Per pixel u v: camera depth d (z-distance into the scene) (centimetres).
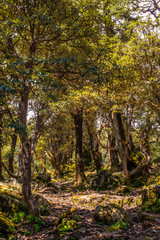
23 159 684
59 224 653
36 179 1981
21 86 537
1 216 602
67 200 1164
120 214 666
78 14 664
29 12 639
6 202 683
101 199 1037
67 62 597
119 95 1206
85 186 1641
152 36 1141
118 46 1207
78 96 1205
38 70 543
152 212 770
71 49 776
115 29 1670
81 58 678
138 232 571
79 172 1778
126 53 1203
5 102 586
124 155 1585
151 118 1812
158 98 1412
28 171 683
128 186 1484
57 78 708
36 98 1036
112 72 698
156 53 1176
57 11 650
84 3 646
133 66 1179
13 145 2000
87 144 3212
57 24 605
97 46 706
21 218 646
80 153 1822
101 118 1722
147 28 1201
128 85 1157
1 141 726
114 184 1567
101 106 1296
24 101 695
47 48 754
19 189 1013
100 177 1692
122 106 1306
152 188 854
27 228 612
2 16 660
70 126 2370
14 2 635
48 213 828
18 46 808
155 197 821
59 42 727
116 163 2461
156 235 528
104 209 702
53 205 1016
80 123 1861
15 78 517
